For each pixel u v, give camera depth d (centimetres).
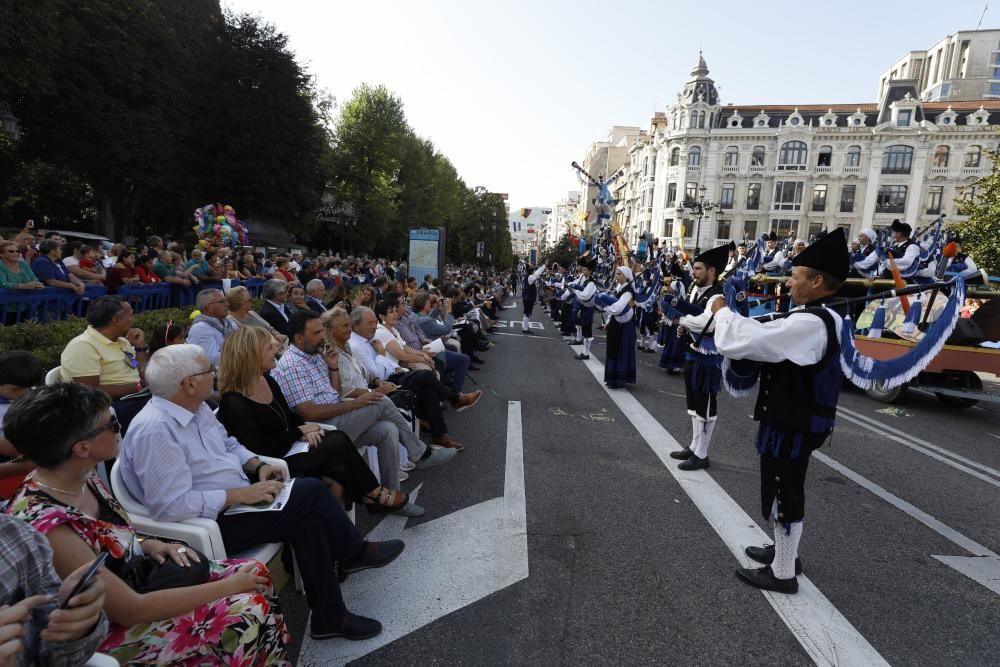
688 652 255
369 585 303
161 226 3266
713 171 5191
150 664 190
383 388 425
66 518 172
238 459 292
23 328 505
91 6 2139
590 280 1091
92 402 179
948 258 744
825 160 5031
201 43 2827
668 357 952
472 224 6366
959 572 334
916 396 842
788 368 295
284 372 373
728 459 523
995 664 254
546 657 250
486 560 330
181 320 706
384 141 3900
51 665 149
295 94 2905
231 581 203
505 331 1578
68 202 2823
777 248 1041
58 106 2083
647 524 382
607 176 8388
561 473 472
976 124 4712
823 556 349
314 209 3259
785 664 249
